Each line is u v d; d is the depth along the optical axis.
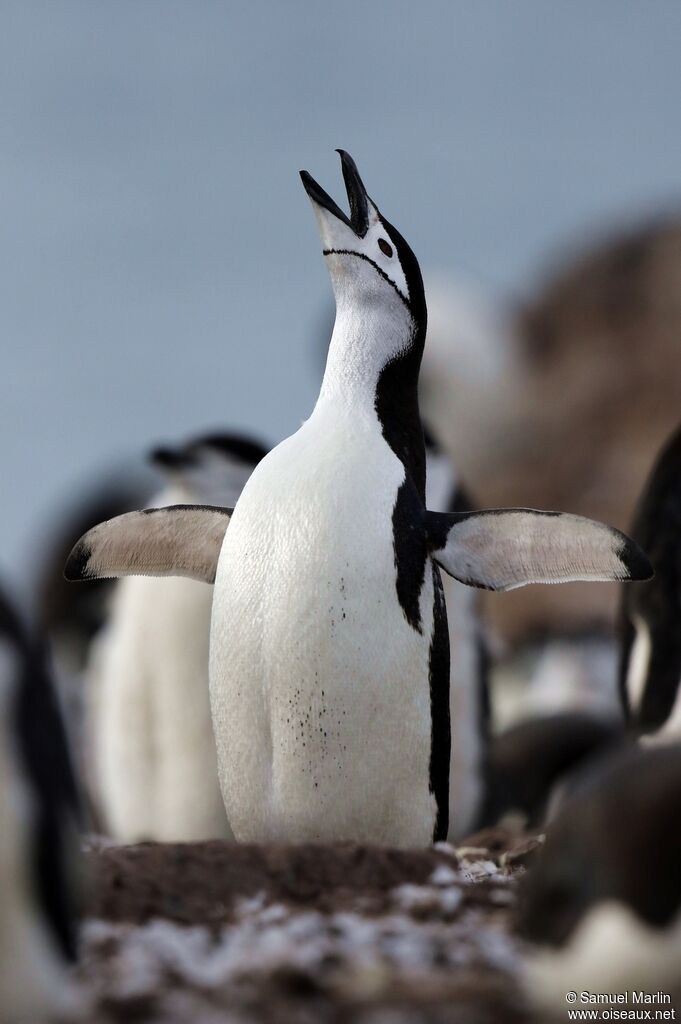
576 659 22.03
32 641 7.82
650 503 13.96
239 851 10.26
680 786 7.91
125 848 10.40
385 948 8.87
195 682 15.09
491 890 10.04
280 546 11.10
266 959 8.68
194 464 15.22
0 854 7.47
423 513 11.56
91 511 23.23
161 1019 7.75
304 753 11.07
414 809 11.41
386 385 11.84
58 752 7.75
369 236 11.98
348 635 10.97
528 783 16.70
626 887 7.76
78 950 8.01
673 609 13.62
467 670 14.73
